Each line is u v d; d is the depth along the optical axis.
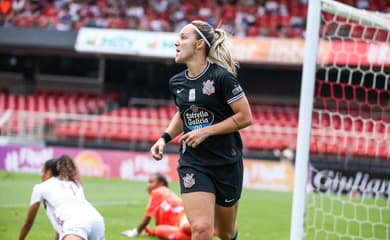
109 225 21.23
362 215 26.02
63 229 12.88
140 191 32.72
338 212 26.34
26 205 25.22
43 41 51.22
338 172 35.28
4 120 45.72
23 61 57.66
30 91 56.56
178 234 17.81
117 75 57.28
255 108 53.28
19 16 54.50
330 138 38.66
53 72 57.78
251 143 44.94
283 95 55.59
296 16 55.16
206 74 11.64
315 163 35.88
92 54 51.97
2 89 56.41
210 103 11.62
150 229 18.98
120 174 40.03
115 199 28.97
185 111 11.90
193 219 11.31
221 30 11.88
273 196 34.16
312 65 13.63
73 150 40.72
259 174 38.91
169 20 55.25
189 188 11.49
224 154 11.64
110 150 44.44
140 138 45.78
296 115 52.25
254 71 55.78
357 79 49.19
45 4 56.38
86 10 55.66
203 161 11.59
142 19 54.97
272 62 47.78
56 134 46.81
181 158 11.82
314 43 13.65
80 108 53.22
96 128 46.78
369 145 39.00
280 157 41.06
